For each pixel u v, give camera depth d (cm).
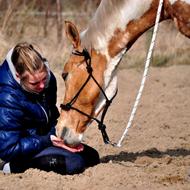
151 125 971
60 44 1471
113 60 673
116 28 663
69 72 677
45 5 1645
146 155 790
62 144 684
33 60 643
